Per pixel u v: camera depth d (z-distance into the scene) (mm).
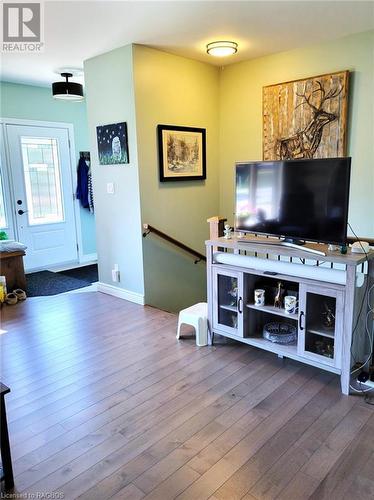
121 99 3727
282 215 2654
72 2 2564
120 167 3930
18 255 4453
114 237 4203
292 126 3904
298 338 2602
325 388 2438
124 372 2686
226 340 3164
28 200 5469
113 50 3666
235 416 2174
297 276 2535
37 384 2555
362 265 2549
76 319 3695
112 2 2576
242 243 2834
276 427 2074
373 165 3479
